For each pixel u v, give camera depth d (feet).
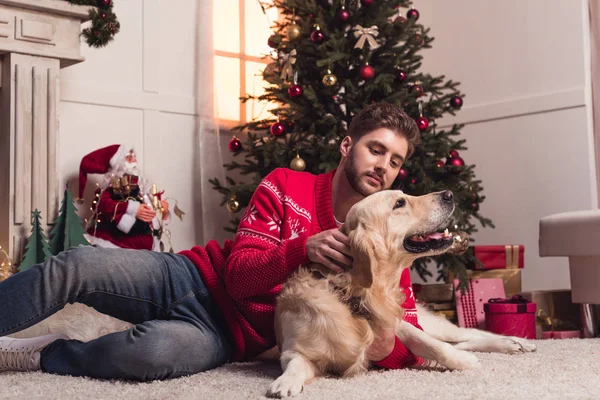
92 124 13.42
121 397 5.00
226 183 15.10
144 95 14.16
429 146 12.18
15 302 5.66
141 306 6.23
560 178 14.43
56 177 11.39
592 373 6.09
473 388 5.24
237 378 5.81
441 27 16.98
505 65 15.61
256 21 16.35
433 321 8.18
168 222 12.94
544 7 14.89
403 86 12.66
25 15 11.07
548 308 11.96
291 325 5.68
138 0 14.23
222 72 15.70
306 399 4.78
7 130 11.08
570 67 14.42
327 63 11.74
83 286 5.91
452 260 11.73
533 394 4.94
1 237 11.10
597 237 10.32
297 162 11.94
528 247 14.90
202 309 6.31
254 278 5.96
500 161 15.55
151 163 14.17
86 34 11.84
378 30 12.55
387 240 5.67
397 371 6.14
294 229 6.47
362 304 5.67
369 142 6.40
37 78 11.19
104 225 12.14
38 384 5.53
